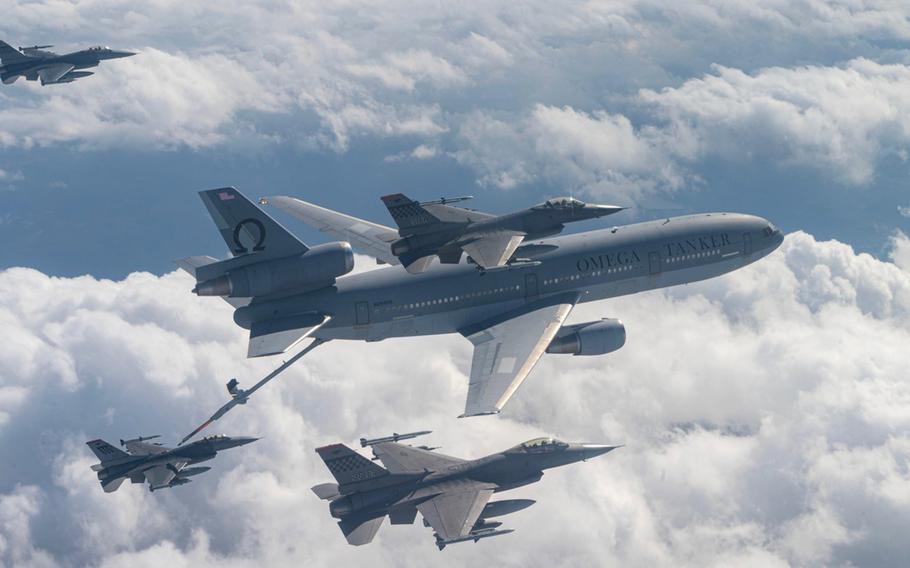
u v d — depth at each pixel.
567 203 64.19
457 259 62.44
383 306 64.56
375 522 65.06
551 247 64.56
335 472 65.31
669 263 68.94
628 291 69.50
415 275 65.56
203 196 59.66
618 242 68.56
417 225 61.59
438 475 68.00
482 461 69.56
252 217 61.12
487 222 63.00
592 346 67.75
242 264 62.22
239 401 66.00
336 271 63.44
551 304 66.06
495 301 66.12
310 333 62.03
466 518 64.69
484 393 58.09
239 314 63.50
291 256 62.81
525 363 60.16
